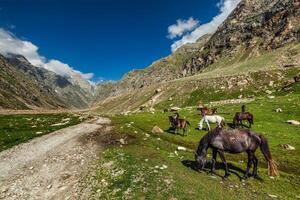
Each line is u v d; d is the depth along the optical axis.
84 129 47.53
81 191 20.55
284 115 48.66
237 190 19.69
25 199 20.28
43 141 37.94
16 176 24.77
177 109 69.81
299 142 34.25
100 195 19.22
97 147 33.28
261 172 24.19
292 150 31.67
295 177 23.75
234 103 70.94
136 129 43.69
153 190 18.78
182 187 18.98
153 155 26.91
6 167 27.17
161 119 52.56
